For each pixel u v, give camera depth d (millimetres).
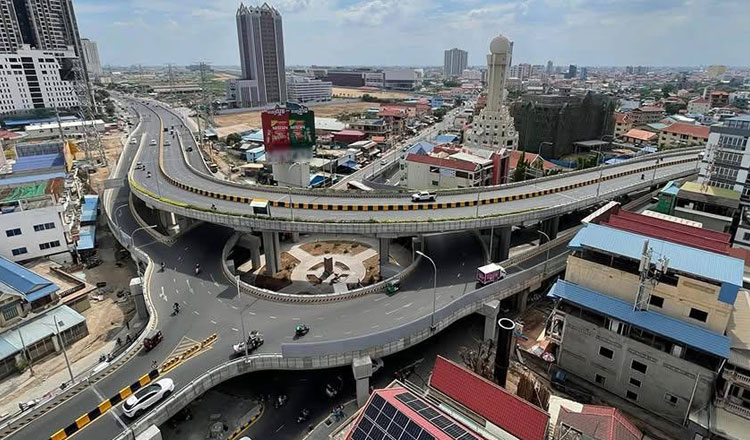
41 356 62250
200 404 52781
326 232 74562
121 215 101625
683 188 82000
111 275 85625
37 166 124625
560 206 81688
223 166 162875
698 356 45719
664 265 45469
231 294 66688
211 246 84875
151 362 51031
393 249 99062
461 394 40562
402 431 32438
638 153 163750
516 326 65188
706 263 47062
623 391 51625
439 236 91188
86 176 132375
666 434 46531
